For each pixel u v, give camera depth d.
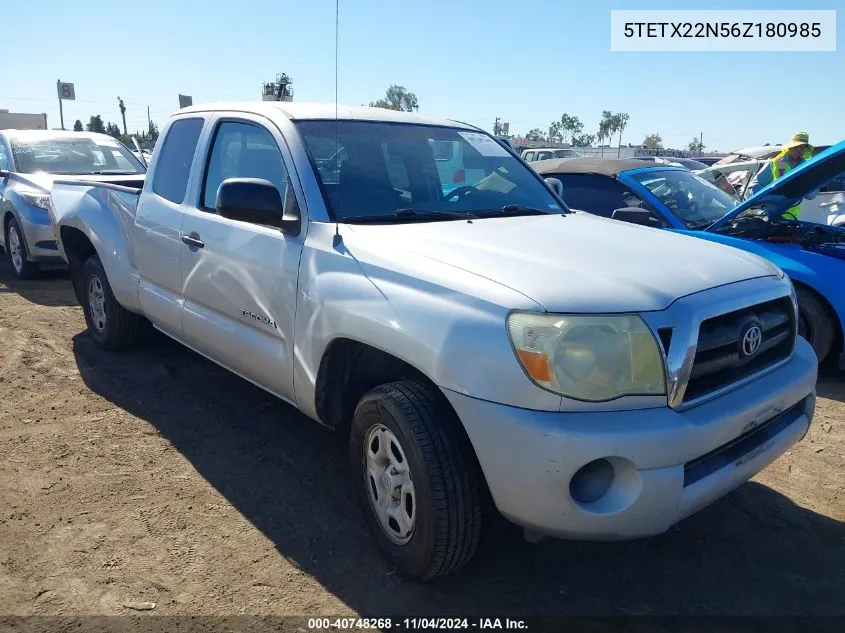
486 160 4.18
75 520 3.23
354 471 3.03
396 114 4.15
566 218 3.72
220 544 3.09
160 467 3.76
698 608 2.74
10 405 4.51
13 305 7.10
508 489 2.39
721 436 2.49
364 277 2.88
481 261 2.69
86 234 5.19
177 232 4.13
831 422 4.48
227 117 4.04
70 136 9.50
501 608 2.72
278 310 3.33
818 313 5.06
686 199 6.33
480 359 2.41
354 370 3.16
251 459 3.87
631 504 2.33
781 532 3.25
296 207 3.34
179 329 4.30
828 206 6.58
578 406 2.33
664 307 2.45
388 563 2.94
